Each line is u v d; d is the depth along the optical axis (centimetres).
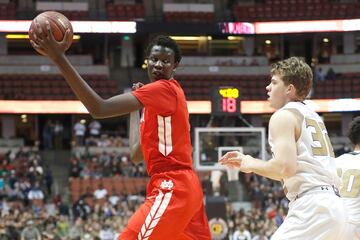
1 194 4594
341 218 953
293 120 951
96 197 4597
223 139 3678
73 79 850
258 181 4959
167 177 980
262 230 3641
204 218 1016
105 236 3669
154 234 970
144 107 956
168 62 989
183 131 988
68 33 843
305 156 957
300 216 951
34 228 3625
